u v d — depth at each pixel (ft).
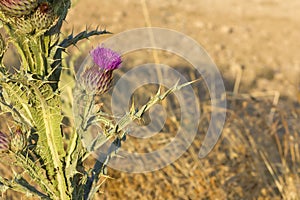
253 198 17.21
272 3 41.70
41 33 8.25
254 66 32.22
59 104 9.12
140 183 17.13
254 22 38.81
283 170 17.10
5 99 9.08
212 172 17.89
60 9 8.70
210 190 17.03
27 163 8.97
